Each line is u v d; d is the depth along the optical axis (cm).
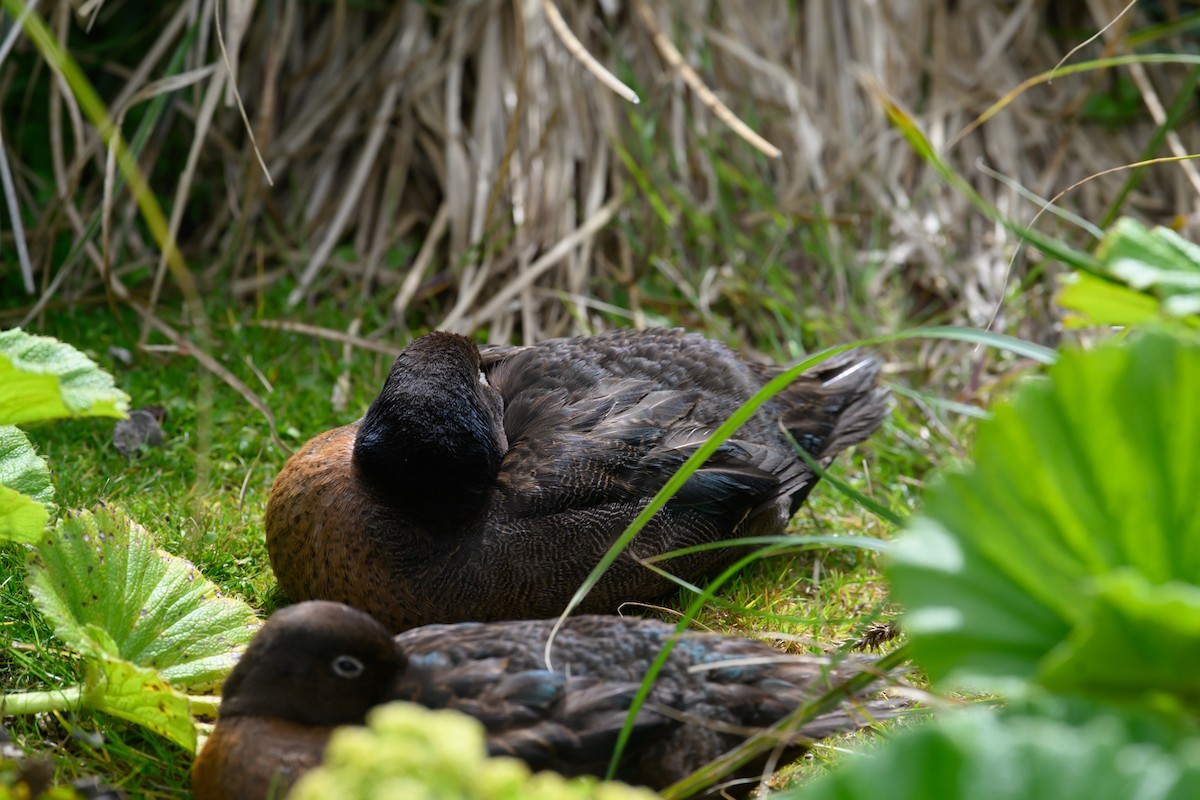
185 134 1247
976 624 433
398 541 721
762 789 576
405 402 727
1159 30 967
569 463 775
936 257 1230
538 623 613
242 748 536
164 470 903
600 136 1264
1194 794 366
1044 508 445
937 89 1343
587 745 544
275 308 1148
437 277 1195
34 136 1221
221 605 671
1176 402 437
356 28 1308
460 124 1260
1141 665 412
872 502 602
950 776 384
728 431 533
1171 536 438
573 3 1282
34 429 920
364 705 550
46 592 610
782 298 1184
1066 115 1330
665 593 823
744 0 1341
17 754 568
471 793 358
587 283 1202
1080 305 576
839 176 1280
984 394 1063
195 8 1063
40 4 1155
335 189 1273
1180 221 858
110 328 1082
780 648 739
